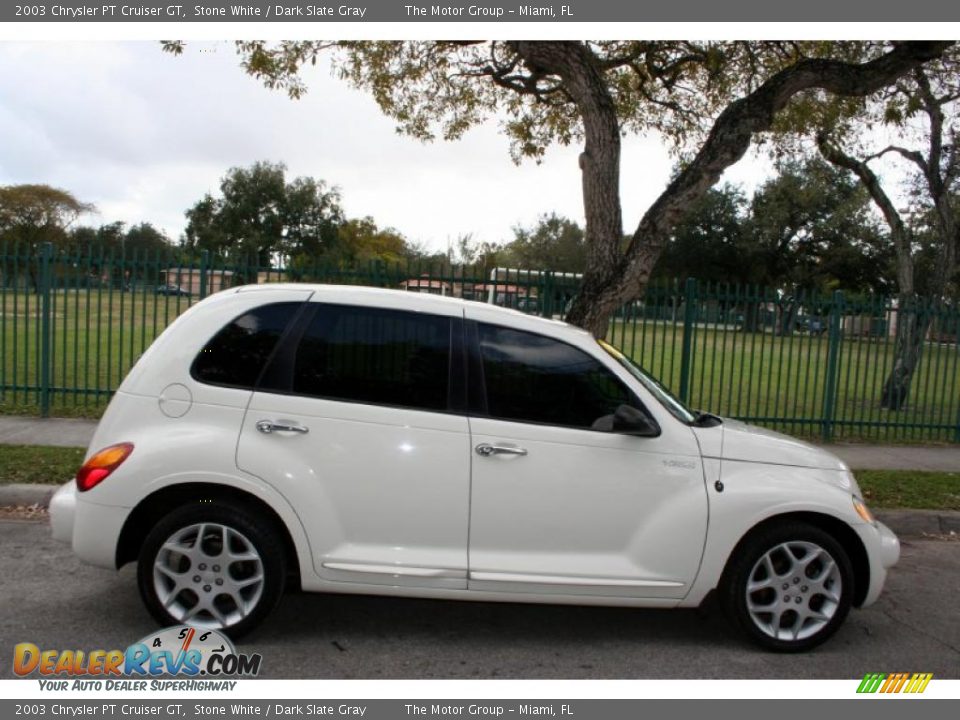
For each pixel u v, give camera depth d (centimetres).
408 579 402
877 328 1143
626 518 414
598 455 414
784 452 443
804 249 4394
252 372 411
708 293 1054
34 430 893
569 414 421
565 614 491
